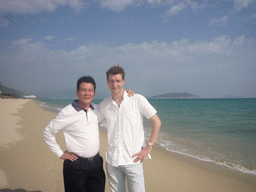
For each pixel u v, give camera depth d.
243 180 3.75
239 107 36.69
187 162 4.77
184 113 22.47
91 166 1.94
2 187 3.03
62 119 1.87
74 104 1.94
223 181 3.70
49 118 13.33
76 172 1.91
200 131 9.62
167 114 21.05
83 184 1.97
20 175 3.52
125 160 1.90
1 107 19.06
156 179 3.75
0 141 5.83
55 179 3.43
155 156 5.23
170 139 7.58
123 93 2.00
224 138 7.85
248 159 5.06
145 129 9.53
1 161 4.16
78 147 1.91
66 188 1.97
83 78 1.97
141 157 1.92
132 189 1.93
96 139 2.01
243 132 9.41
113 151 1.95
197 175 3.96
